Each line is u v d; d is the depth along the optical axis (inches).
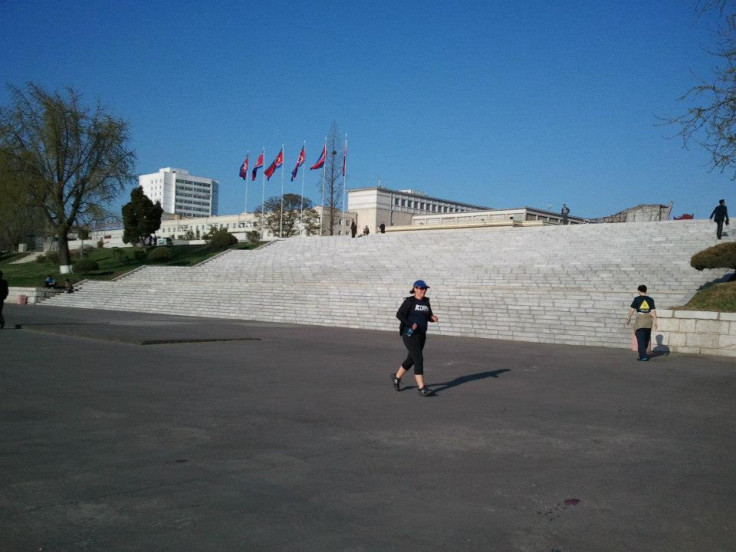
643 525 171.8
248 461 223.1
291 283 1278.3
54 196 1717.5
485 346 677.9
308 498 185.8
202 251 1913.1
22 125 1657.2
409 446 249.8
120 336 652.1
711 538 163.8
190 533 157.4
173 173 7367.1
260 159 2394.2
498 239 1307.8
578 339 724.0
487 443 257.6
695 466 231.6
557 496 194.2
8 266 2256.4
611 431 285.1
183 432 264.2
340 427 280.4
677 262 964.0
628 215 1761.8
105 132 1733.5
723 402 367.9
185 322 936.3
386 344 677.3
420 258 1289.4
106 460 219.8
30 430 260.8
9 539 150.5
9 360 468.8
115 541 151.3
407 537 159.2
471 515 175.9
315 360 520.1
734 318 601.6
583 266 1031.0
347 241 1569.9
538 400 359.6
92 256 2145.7
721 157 521.3
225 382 395.9
